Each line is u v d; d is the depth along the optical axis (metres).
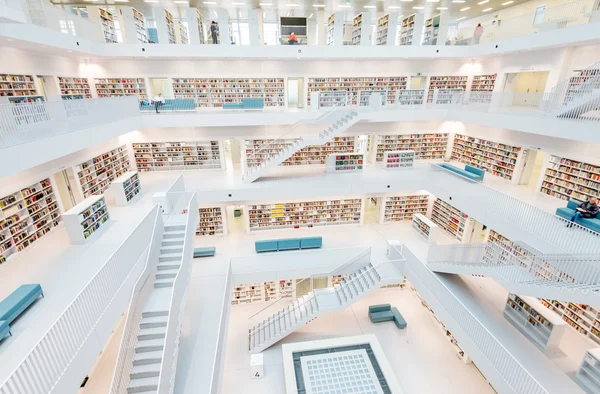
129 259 6.51
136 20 12.74
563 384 6.36
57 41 9.13
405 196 13.80
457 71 15.34
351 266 10.59
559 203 10.12
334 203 13.41
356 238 12.73
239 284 10.90
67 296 6.04
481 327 7.14
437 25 13.82
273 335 9.56
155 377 5.89
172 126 12.48
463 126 14.75
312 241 11.78
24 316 5.52
